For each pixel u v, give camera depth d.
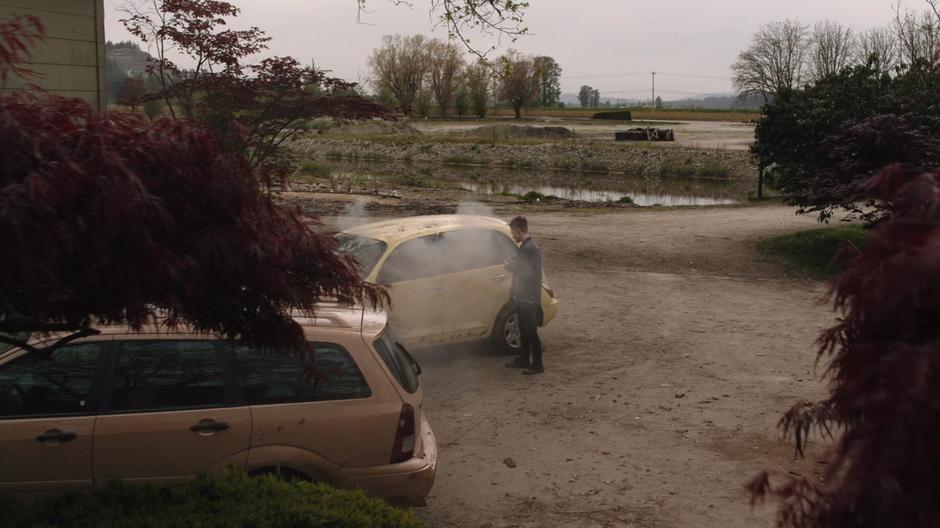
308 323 5.75
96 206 2.96
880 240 2.16
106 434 5.25
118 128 3.29
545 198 33.66
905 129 15.51
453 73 98.69
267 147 12.62
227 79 11.96
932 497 1.84
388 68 87.25
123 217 2.99
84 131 3.16
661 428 8.37
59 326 3.76
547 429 8.34
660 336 12.15
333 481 5.63
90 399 5.30
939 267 1.86
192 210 3.38
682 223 24.30
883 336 2.10
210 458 5.40
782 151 19.88
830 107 18.83
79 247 3.06
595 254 19.03
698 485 7.00
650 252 19.27
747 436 8.12
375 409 5.70
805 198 16.97
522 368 10.32
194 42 11.71
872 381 2.04
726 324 12.95
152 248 3.15
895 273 1.99
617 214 27.20
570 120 110.25
